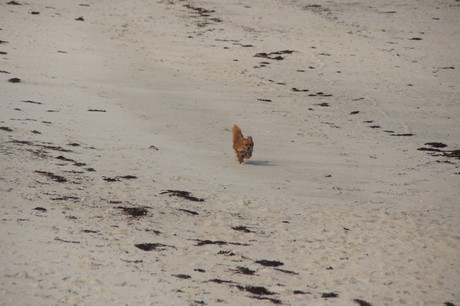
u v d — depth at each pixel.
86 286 38.00
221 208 62.25
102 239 47.97
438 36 198.50
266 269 45.50
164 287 39.34
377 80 151.88
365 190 75.50
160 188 67.25
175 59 157.75
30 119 94.00
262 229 56.59
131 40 171.62
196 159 83.19
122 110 109.12
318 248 52.25
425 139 107.38
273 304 38.53
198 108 116.88
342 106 128.50
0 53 144.12
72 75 133.88
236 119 111.19
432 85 149.62
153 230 52.41
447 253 53.78
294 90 139.12
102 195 61.81
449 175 85.75
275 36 189.00
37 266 40.25
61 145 81.62
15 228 47.38
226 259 47.03
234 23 199.75
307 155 91.62
